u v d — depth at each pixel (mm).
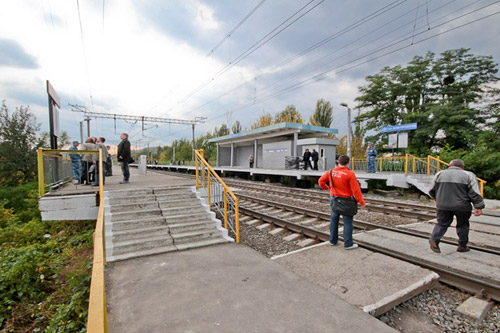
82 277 4367
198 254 4629
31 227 8203
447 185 4469
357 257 4434
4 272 4566
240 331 2527
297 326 2611
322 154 19578
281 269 3986
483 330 2889
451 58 23875
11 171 14781
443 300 3447
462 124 21281
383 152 27531
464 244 4637
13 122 15445
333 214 4941
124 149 8109
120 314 2826
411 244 5203
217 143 34188
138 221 5293
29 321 3799
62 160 8266
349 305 2998
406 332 2840
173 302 3055
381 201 10562
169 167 46656
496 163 13086
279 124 21781
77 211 6266
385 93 26875
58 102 9656
